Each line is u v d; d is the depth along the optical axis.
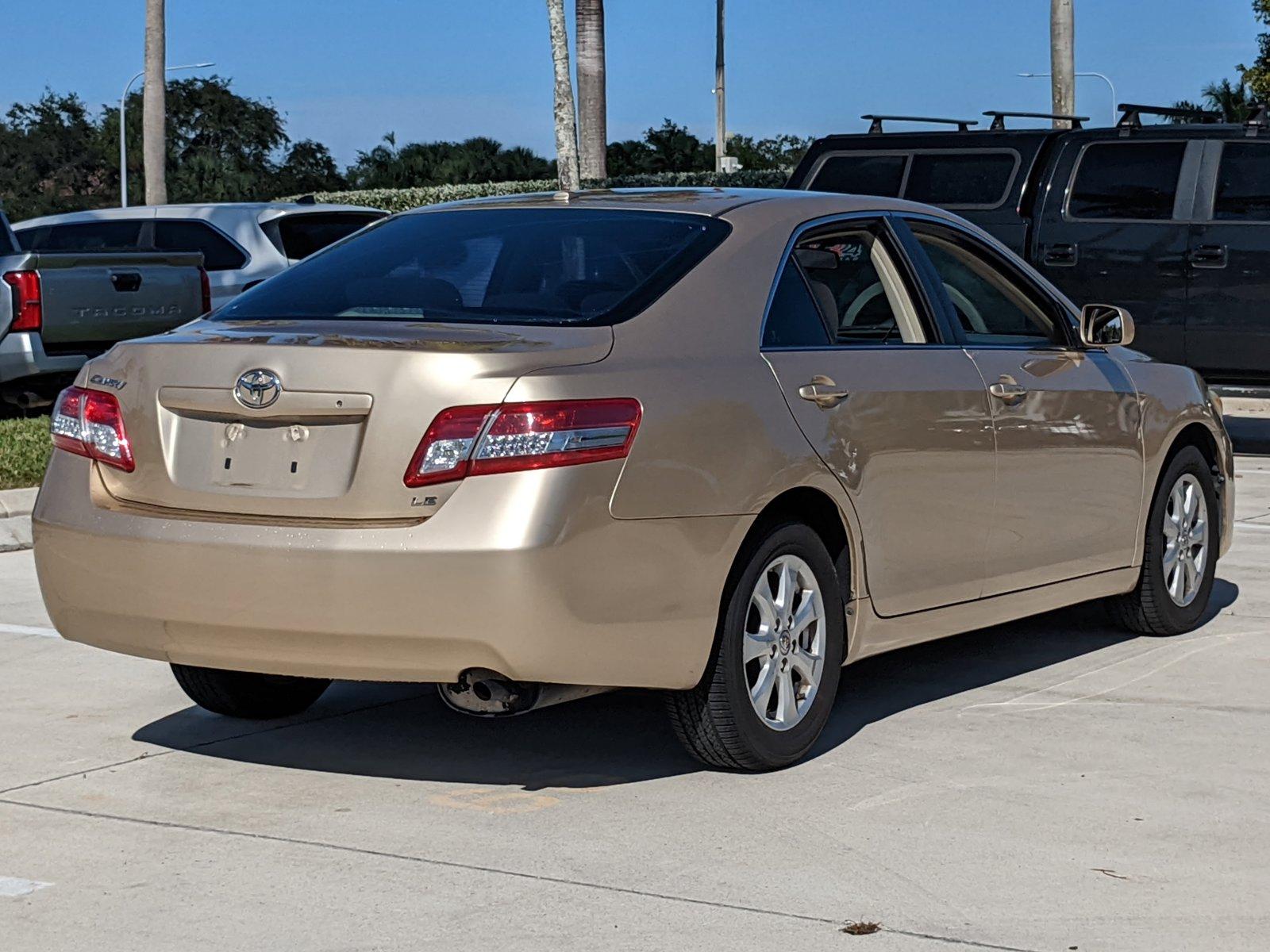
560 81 24.61
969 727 6.03
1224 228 13.23
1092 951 4.02
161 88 29.83
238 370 5.00
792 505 5.61
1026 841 4.80
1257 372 13.27
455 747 5.84
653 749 5.79
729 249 5.59
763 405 5.32
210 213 16.02
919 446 5.88
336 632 4.84
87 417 5.35
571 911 4.29
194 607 5.01
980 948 4.04
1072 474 6.68
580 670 4.87
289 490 4.93
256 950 4.08
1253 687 6.61
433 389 4.80
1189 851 4.71
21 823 5.02
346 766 5.61
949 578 6.10
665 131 61.72
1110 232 13.62
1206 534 7.66
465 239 5.82
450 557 4.71
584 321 5.20
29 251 14.69
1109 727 6.02
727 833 4.89
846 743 5.83
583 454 4.80
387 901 4.38
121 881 4.54
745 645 5.32
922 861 4.64
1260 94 34.47
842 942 4.07
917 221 6.43
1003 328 6.72
